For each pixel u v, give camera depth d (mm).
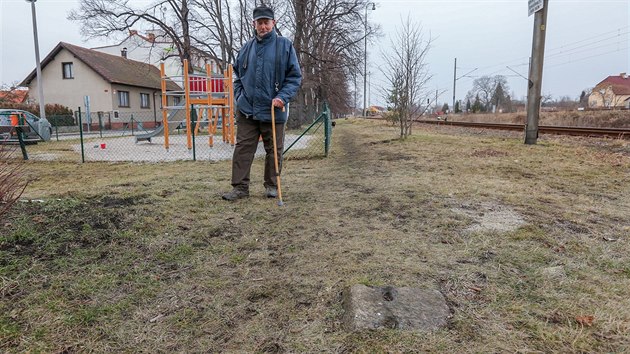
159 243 2518
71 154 8812
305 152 7754
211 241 2600
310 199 3701
